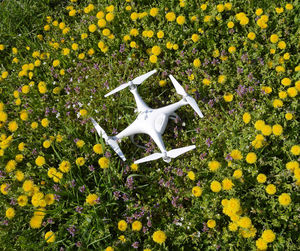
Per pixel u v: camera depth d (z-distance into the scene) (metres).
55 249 1.06
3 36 1.66
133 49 1.38
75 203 1.08
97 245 1.05
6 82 1.48
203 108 1.25
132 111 1.31
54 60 1.47
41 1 1.72
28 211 1.15
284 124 1.11
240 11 1.40
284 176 1.02
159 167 1.21
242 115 1.17
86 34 1.45
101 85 1.38
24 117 1.29
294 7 1.32
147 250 0.96
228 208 0.95
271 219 1.00
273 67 1.25
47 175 1.18
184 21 1.34
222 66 1.28
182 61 1.36
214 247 1.00
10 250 1.08
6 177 1.23
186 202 1.14
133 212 1.11
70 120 1.30
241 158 1.03
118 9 1.54
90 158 1.22
